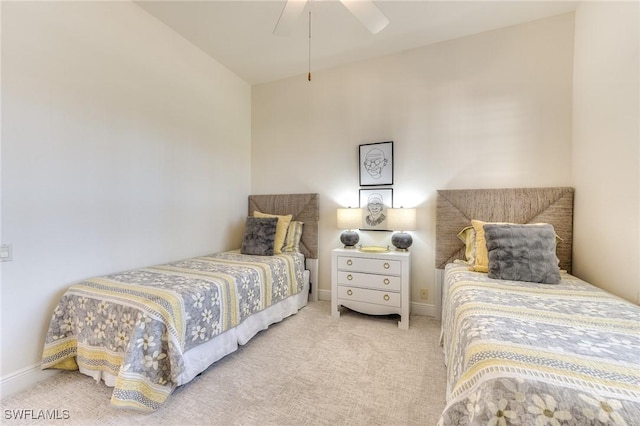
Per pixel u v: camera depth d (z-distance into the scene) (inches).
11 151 64.6
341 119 129.5
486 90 104.5
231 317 81.4
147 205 96.7
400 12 93.3
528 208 95.8
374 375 72.2
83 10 78.1
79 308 69.6
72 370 72.2
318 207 133.8
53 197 72.0
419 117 115.0
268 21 99.4
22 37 66.2
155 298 64.4
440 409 59.9
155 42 98.9
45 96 70.4
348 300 110.7
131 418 57.1
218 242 129.0
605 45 75.1
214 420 56.9
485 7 91.3
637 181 62.7
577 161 89.7
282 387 67.5
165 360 61.8
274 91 144.8
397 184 118.9
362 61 125.1
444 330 83.8
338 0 87.0
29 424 55.4
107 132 84.4
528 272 74.4
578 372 33.6
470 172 106.9
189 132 113.5
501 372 34.6
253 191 150.7
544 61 96.8
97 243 81.8
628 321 48.8
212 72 124.8
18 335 65.7
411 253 116.3
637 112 62.7
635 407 28.6
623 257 67.1
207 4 91.0
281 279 107.4
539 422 30.1
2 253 63.3
